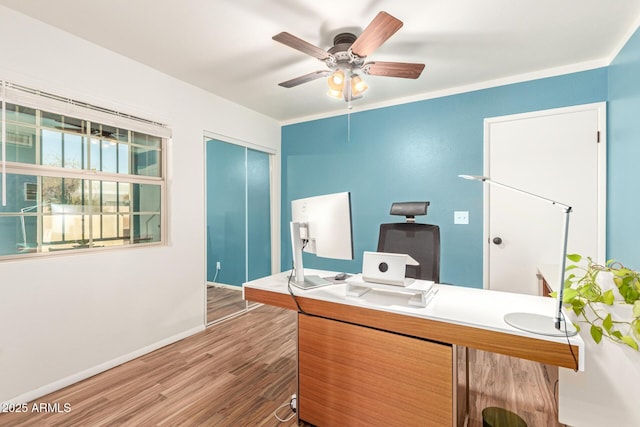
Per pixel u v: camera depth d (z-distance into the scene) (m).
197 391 2.08
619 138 2.32
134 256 2.56
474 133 3.08
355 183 3.77
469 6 1.88
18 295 1.92
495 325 1.24
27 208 2.04
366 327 1.54
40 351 2.01
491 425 1.55
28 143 2.04
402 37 2.22
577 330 1.18
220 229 3.65
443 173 3.23
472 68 2.72
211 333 3.08
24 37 1.94
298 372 1.77
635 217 2.05
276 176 4.34
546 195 2.79
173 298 2.87
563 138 2.71
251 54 2.48
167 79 2.83
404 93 3.31
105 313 2.36
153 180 2.79
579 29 2.13
